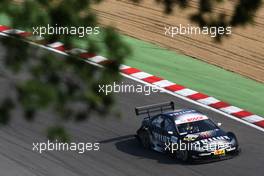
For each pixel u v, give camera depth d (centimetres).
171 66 8819
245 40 9875
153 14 10662
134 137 6725
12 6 1970
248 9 2156
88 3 2033
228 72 8712
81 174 5812
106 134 6756
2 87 6938
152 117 6575
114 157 6219
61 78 2028
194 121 6366
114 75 2042
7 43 2002
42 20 1988
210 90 8106
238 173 5862
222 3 2212
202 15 2198
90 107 2105
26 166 5959
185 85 8231
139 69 8650
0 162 6025
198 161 6031
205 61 9044
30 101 1992
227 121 7238
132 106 7500
